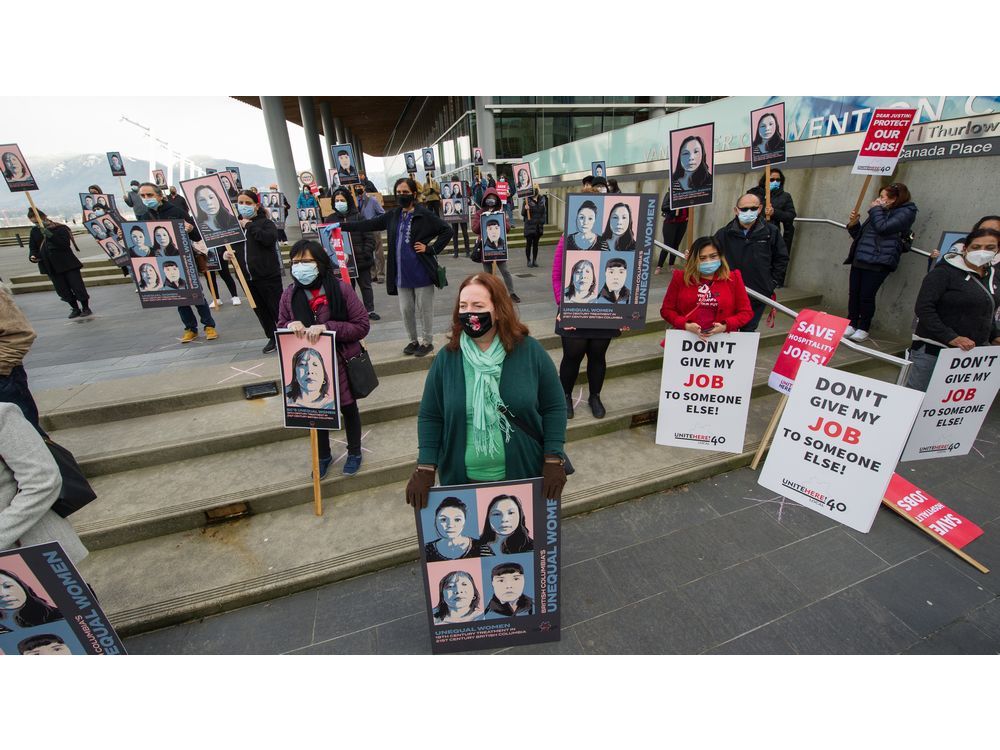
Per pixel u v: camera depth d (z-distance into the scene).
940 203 4.80
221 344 5.25
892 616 2.40
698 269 3.38
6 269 11.71
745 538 2.94
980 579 2.61
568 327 3.54
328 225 5.45
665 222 8.31
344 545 2.87
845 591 2.55
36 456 1.70
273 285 4.51
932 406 3.38
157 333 5.90
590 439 3.90
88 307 7.28
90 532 2.86
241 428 3.68
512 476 2.08
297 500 3.21
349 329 2.91
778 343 5.27
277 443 3.70
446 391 1.99
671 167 4.38
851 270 5.16
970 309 3.19
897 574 2.65
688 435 3.70
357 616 2.52
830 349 3.15
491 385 1.93
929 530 2.91
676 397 3.64
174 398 3.92
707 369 3.52
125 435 3.63
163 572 2.73
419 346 4.68
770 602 2.50
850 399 2.90
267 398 4.11
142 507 3.05
